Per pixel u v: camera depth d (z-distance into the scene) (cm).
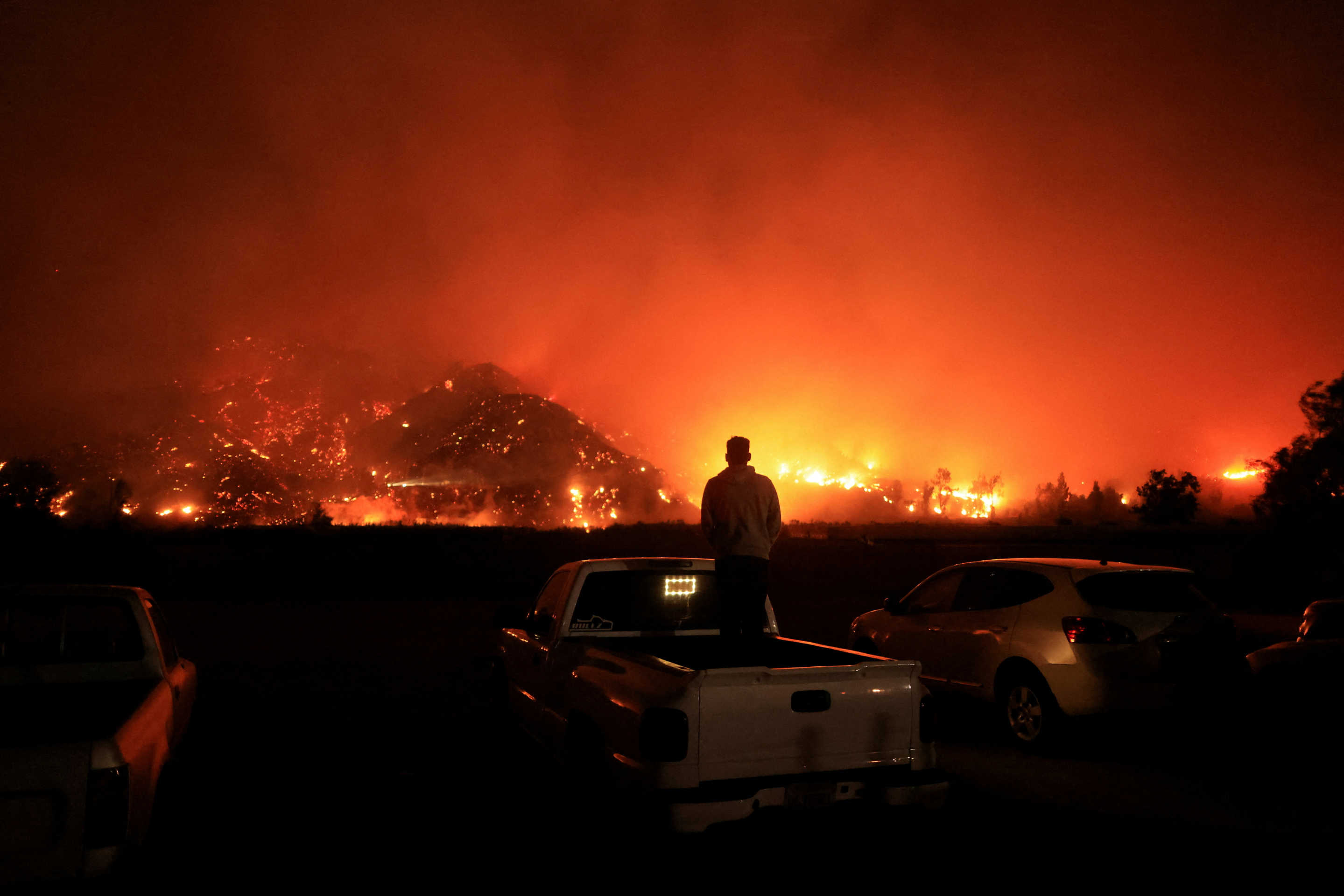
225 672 1119
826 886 438
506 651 734
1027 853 487
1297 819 549
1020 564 807
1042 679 725
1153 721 696
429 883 445
